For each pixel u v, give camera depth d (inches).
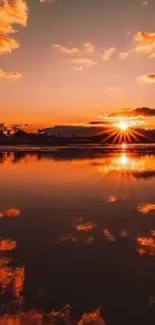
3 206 502.6
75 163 1285.7
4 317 194.4
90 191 637.3
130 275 251.4
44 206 502.6
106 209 481.4
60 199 558.9
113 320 191.2
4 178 832.9
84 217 433.1
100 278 245.4
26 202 535.2
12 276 248.5
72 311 200.4
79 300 213.2
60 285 234.7
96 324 187.6
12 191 640.4
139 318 192.5
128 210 474.3
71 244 323.6
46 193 617.0
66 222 406.6
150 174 909.2
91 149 2876.5
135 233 360.5
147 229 375.6
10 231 368.2
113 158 1601.9
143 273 254.4
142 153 2114.9
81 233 360.8
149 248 310.7
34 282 238.1
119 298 216.2
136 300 213.0
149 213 454.9
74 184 727.7
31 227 384.2
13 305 207.0
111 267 266.7
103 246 316.5
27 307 204.4
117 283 237.9
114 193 615.5
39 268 263.0
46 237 345.1
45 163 1288.1
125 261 279.1
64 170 1019.9
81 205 510.6
